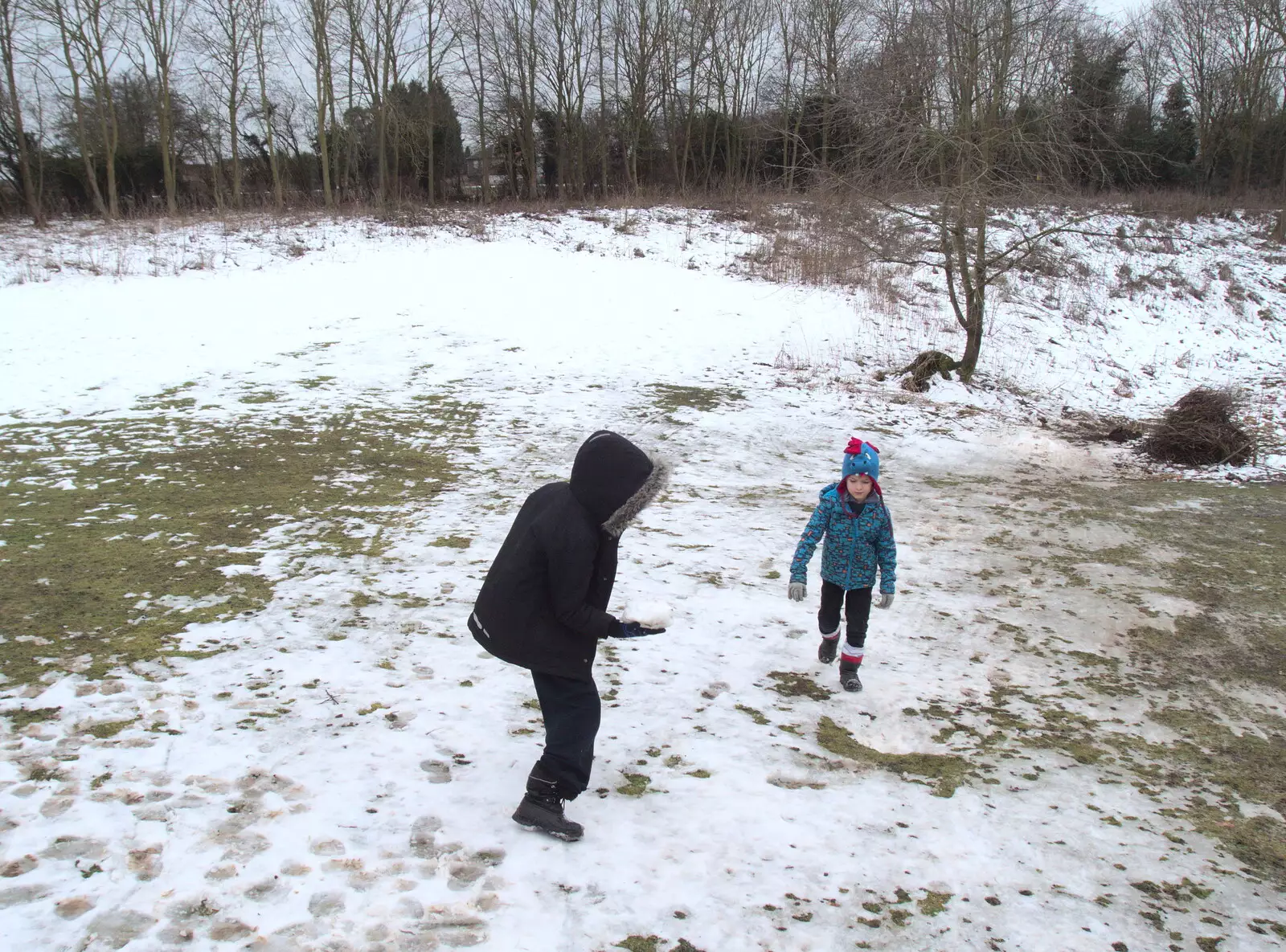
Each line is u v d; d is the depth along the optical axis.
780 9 33.19
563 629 3.40
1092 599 6.82
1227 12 35.69
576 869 3.28
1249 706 5.25
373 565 6.45
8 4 24.00
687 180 38.31
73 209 31.27
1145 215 29.92
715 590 6.43
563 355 14.48
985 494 9.74
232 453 9.26
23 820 3.35
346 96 30.50
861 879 3.36
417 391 12.21
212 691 4.49
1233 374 18.36
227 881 3.08
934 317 18.27
